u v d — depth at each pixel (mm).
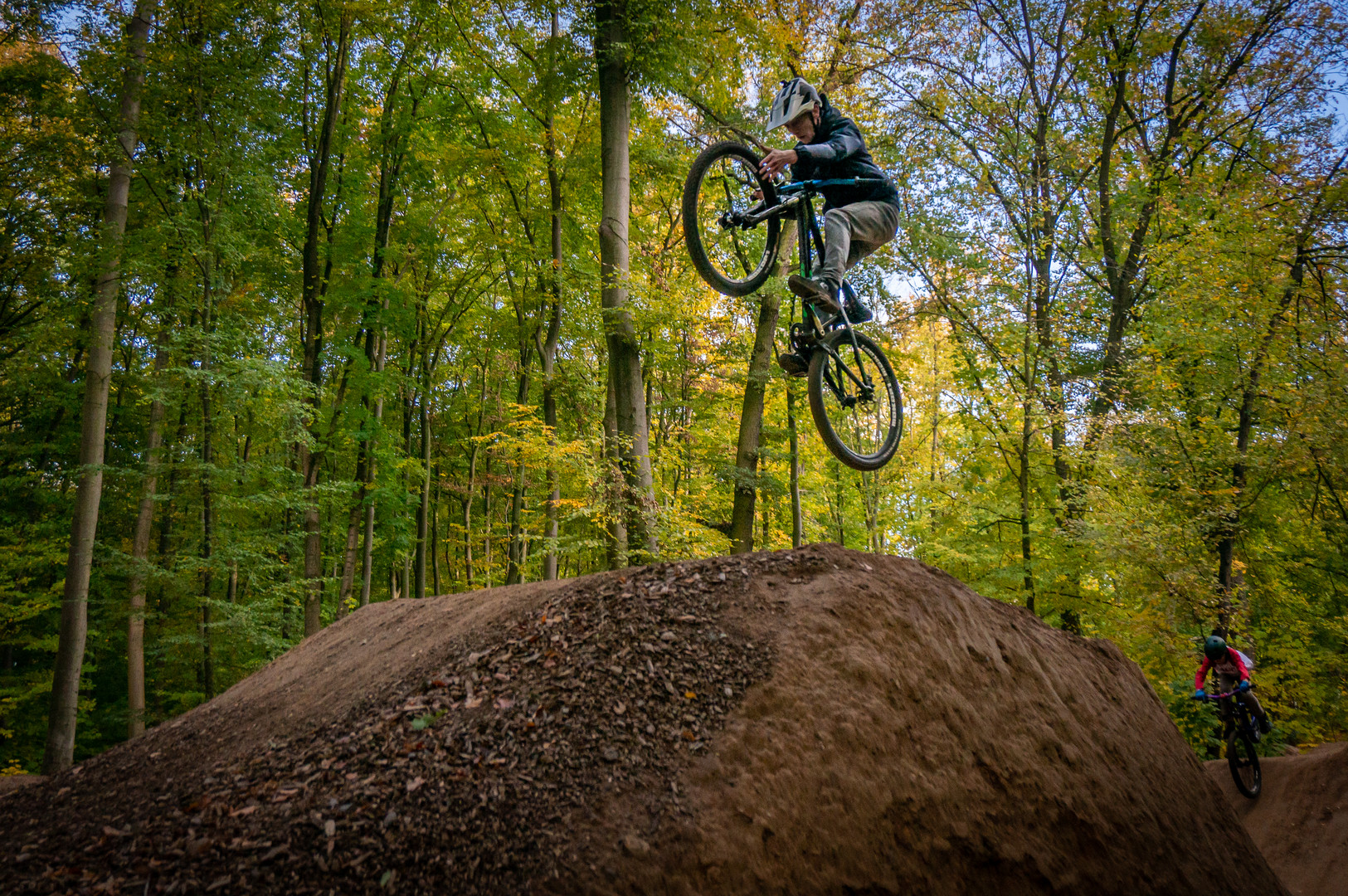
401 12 14062
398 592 21859
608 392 15992
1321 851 8328
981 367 15414
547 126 14203
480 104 15539
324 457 16875
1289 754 11883
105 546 11477
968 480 14688
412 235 16484
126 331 14359
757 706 3721
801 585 4641
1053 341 13805
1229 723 9398
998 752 4145
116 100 11383
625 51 10047
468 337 19297
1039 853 3846
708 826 3156
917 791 3678
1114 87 16000
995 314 14391
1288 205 11469
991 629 5039
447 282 17609
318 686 5207
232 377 11602
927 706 4094
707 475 17938
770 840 3211
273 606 12844
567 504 10227
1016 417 13727
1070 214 16047
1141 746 5125
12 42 11156
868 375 4809
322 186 15312
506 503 24016
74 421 14656
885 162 15086
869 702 3900
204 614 12727
